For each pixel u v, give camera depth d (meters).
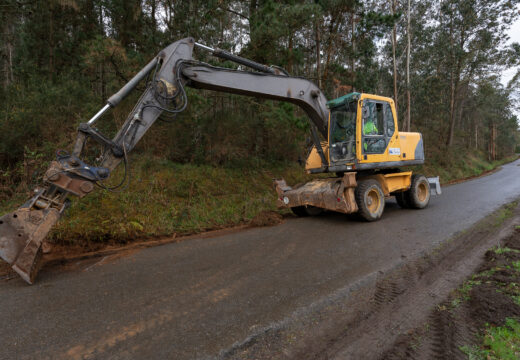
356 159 6.38
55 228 5.23
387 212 7.72
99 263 4.29
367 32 11.53
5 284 3.56
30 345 2.30
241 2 10.23
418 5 21.58
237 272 3.77
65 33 12.96
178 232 6.09
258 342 2.32
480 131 43.38
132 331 2.47
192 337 2.38
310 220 6.91
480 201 8.49
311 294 3.10
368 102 6.62
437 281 3.45
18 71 11.27
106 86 9.20
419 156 8.00
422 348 2.26
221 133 10.02
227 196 8.32
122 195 6.82
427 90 23.62
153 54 8.60
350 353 2.21
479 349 2.22
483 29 22.16
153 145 9.22
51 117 7.98
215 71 5.14
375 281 3.44
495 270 3.54
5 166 7.50
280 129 11.07
